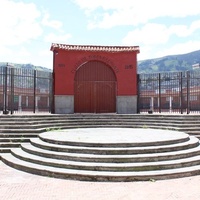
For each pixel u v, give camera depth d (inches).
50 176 373.1
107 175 354.6
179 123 690.2
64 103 878.4
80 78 931.3
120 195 302.5
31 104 1284.4
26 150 470.6
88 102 943.0
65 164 387.2
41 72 844.0
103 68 937.5
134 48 913.5
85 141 446.6
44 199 289.9
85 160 398.3
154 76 901.2
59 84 877.2
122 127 724.7
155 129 670.5
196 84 1093.1
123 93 901.8
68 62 886.4
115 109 949.8
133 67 904.3
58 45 899.4
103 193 309.0
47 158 421.1
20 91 1161.4
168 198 293.3
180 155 418.0
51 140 475.2
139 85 916.0
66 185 338.0
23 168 402.6
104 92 949.2
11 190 318.3
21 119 647.1
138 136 517.7
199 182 349.4
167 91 1185.4
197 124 676.1
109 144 430.3
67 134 555.8
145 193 308.8
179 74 860.0
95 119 757.9
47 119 701.3
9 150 503.5
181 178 367.2
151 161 398.0
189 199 290.5
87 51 896.3
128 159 393.1
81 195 302.5
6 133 569.6
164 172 367.9
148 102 1173.7
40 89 1229.1
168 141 456.1
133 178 355.3
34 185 337.1
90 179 356.8
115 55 906.7
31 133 580.4
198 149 455.2
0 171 400.2
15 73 764.6
